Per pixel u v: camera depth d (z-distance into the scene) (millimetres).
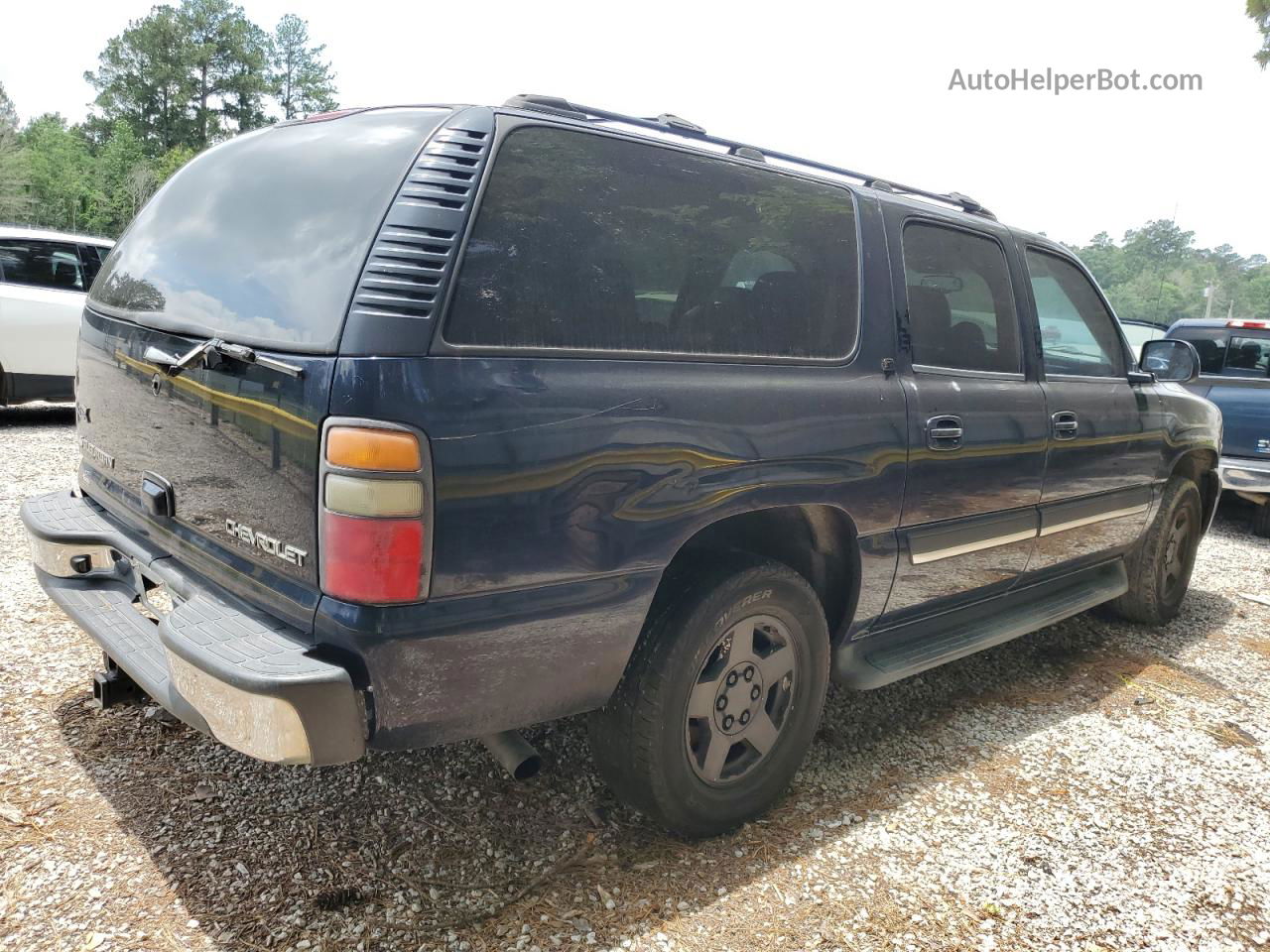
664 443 2164
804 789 2910
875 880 2461
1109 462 3914
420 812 2582
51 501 2861
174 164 91500
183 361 2057
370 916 2143
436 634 1854
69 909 2084
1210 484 4980
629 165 2268
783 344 2564
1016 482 3355
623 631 2174
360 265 1843
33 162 87500
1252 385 7188
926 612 3229
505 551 1917
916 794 2934
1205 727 3611
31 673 3205
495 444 1877
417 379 1792
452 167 1944
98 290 2746
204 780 2646
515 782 2768
